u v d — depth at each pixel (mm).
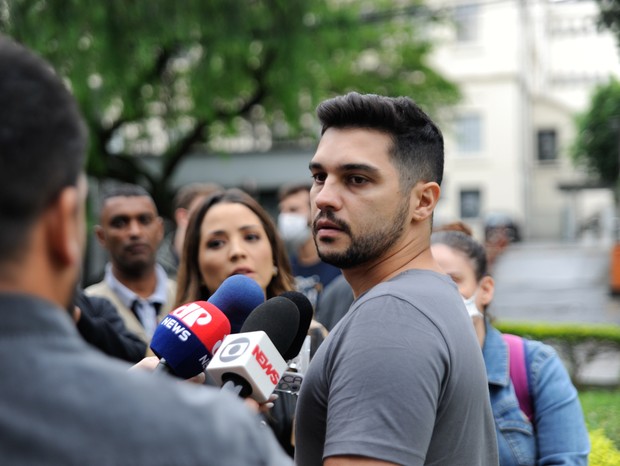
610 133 27406
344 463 1404
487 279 2824
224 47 12891
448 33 30234
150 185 18125
